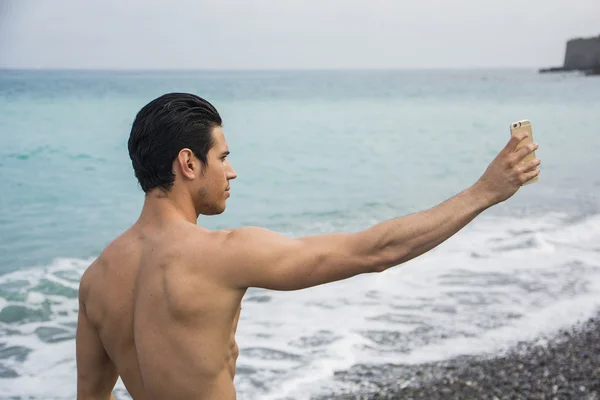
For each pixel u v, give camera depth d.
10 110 34.91
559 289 7.57
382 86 90.06
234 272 1.62
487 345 6.07
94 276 1.79
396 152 23.70
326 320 6.53
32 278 8.20
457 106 48.84
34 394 5.05
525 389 5.33
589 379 5.51
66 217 12.40
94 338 1.86
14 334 6.30
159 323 1.66
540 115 39.94
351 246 1.59
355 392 5.15
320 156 22.31
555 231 10.43
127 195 14.59
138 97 53.16
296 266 1.59
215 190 1.76
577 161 20.28
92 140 23.27
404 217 1.61
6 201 13.72
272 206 13.88
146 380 1.70
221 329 1.65
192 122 1.70
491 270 8.24
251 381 5.25
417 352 5.88
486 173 1.62
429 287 7.57
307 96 63.19
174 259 1.66
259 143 25.48
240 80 112.19
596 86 82.06
